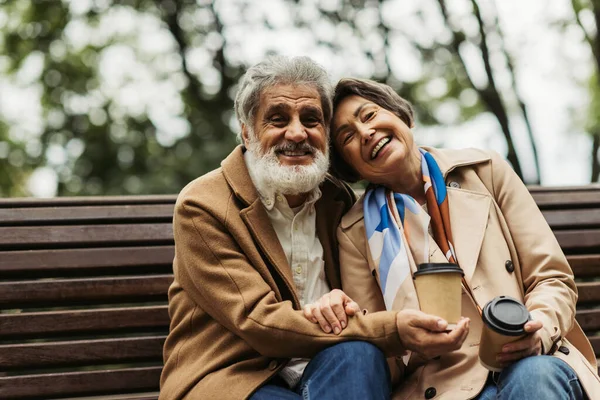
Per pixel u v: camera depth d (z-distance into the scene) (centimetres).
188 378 244
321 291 266
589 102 928
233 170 264
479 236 258
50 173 953
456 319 224
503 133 876
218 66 978
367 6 881
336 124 271
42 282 290
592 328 314
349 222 272
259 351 237
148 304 424
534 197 339
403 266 250
